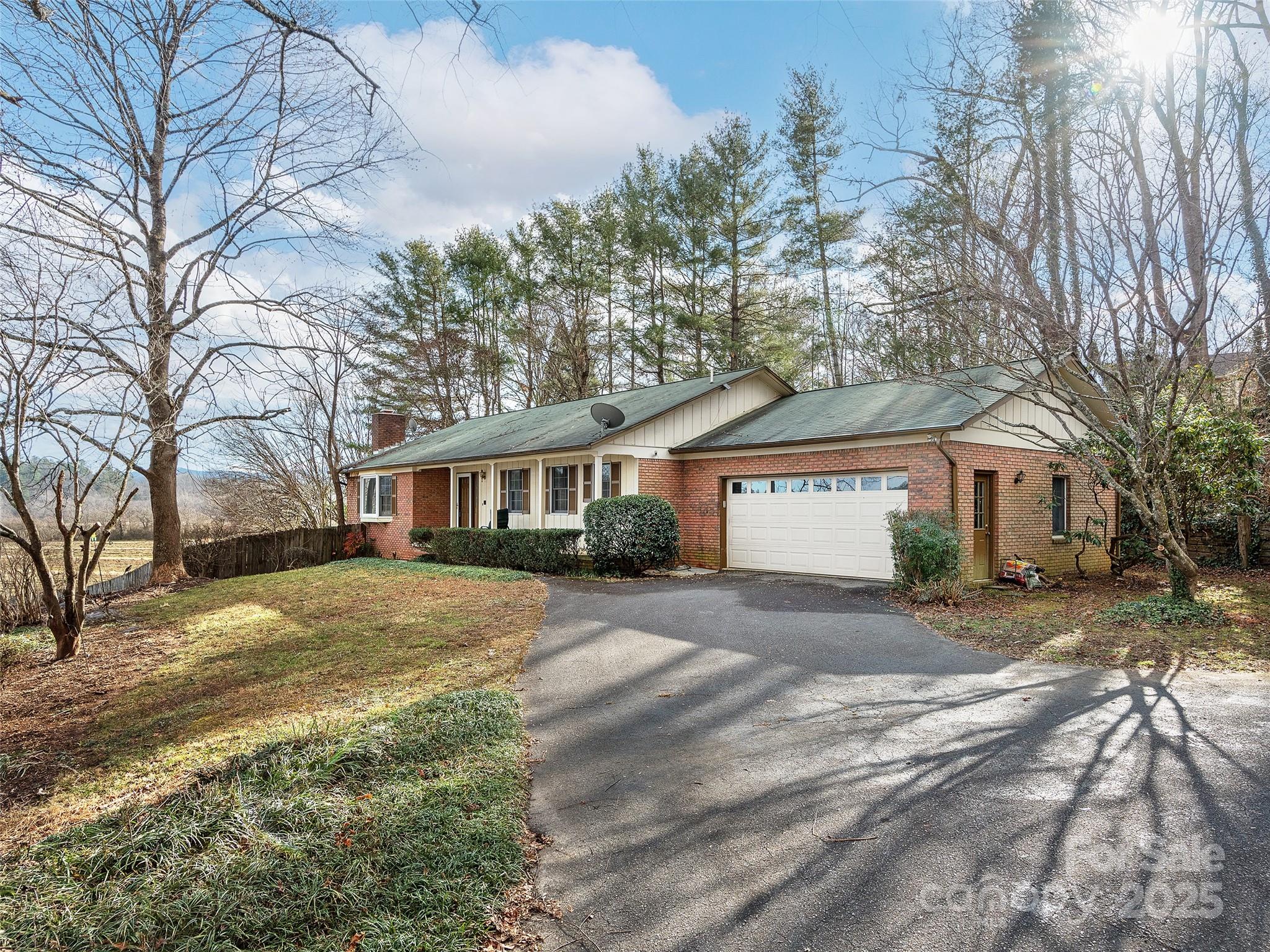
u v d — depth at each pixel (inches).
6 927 100.5
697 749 185.5
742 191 1010.1
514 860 126.4
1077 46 342.0
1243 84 307.0
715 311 1075.3
